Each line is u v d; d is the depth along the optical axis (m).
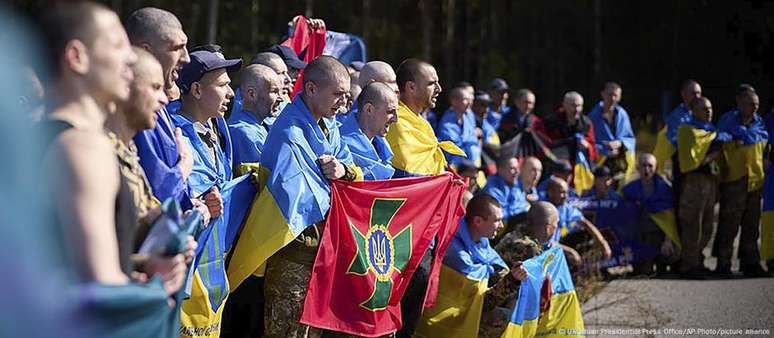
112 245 5.26
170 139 7.73
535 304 12.20
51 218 5.03
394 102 10.95
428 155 12.06
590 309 16.41
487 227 12.12
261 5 55.91
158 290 5.47
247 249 9.30
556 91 52.41
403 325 11.32
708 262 22.50
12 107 4.73
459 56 58.16
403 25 59.38
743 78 31.94
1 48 4.71
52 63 5.52
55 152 5.23
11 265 4.55
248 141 10.48
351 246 9.96
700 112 20.31
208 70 9.20
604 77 48.19
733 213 20.47
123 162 6.14
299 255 9.70
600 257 18.12
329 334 10.30
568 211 17.89
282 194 9.34
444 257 11.88
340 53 15.33
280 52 12.67
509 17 55.84
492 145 20.50
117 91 5.66
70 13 5.55
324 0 57.47
